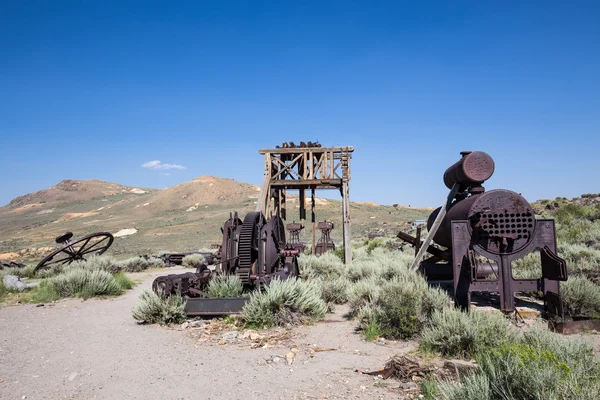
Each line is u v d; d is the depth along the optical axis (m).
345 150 19.72
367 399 4.62
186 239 93.56
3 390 5.30
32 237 132.25
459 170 10.12
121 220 158.00
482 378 3.90
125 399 4.92
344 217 19.28
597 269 10.82
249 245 10.48
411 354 6.35
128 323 9.56
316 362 6.14
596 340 6.62
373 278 11.02
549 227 8.45
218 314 9.34
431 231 11.02
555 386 3.46
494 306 8.75
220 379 5.50
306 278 13.97
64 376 5.84
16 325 9.53
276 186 20.39
